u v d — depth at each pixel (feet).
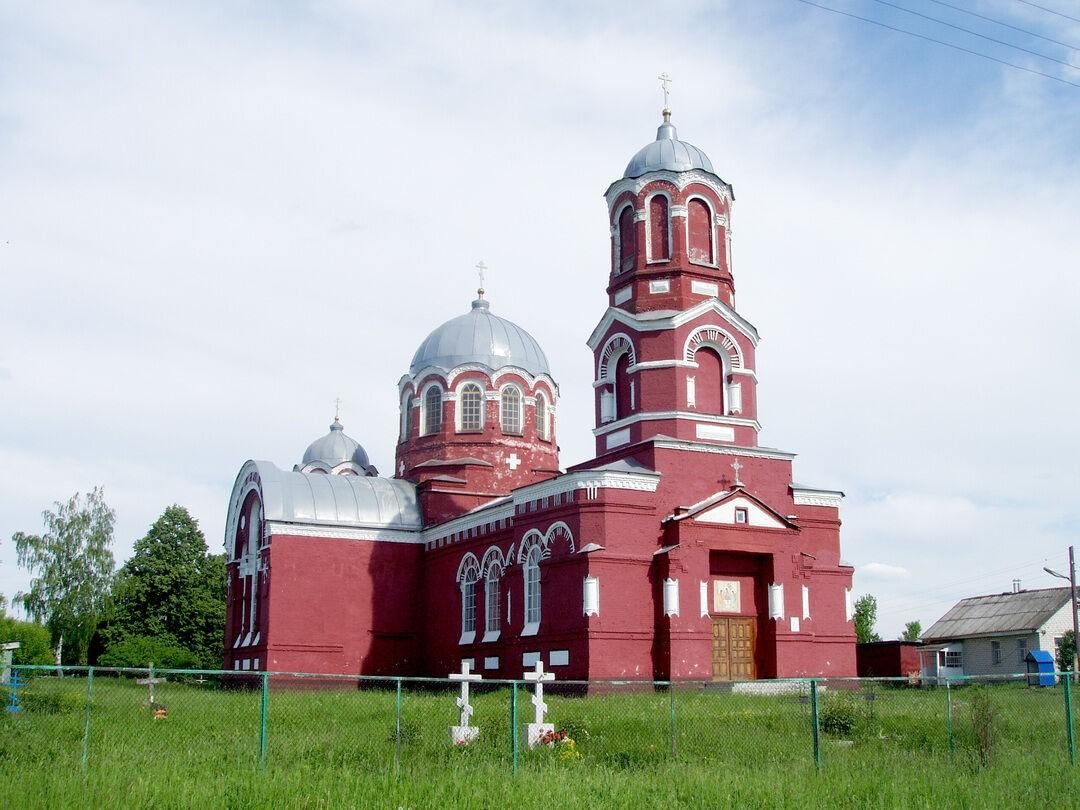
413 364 221.87
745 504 155.53
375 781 64.39
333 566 193.16
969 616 250.78
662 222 168.66
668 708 109.19
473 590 182.19
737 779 68.59
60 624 252.01
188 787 60.23
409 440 217.56
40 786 58.90
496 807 58.85
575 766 75.10
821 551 165.89
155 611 276.62
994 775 71.67
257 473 200.54
